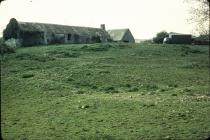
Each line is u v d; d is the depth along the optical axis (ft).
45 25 276.82
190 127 52.90
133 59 166.40
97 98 79.10
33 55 165.68
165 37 310.65
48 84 98.43
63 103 75.41
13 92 90.84
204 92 86.07
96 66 136.26
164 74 123.65
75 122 59.36
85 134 51.60
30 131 54.29
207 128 51.96
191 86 99.40
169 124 55.21
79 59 158.40
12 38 250.16
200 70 138.82
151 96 81.51
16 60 152.15
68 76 112.88
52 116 64.39
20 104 76.84
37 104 76.07
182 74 124.98
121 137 49.24
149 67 141.90
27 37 256.52
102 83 103.86
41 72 121.29
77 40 294.05
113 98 78.74
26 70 126.72
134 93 87.76
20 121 61.31
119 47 211.61
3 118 63.82
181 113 61.41
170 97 79.00
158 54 189.26
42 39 265.13
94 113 65.26
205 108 65.21
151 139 47.70
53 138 49.96
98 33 318.04
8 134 52.60
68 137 50.26
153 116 60.75
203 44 283.38
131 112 64.59
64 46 218.59
